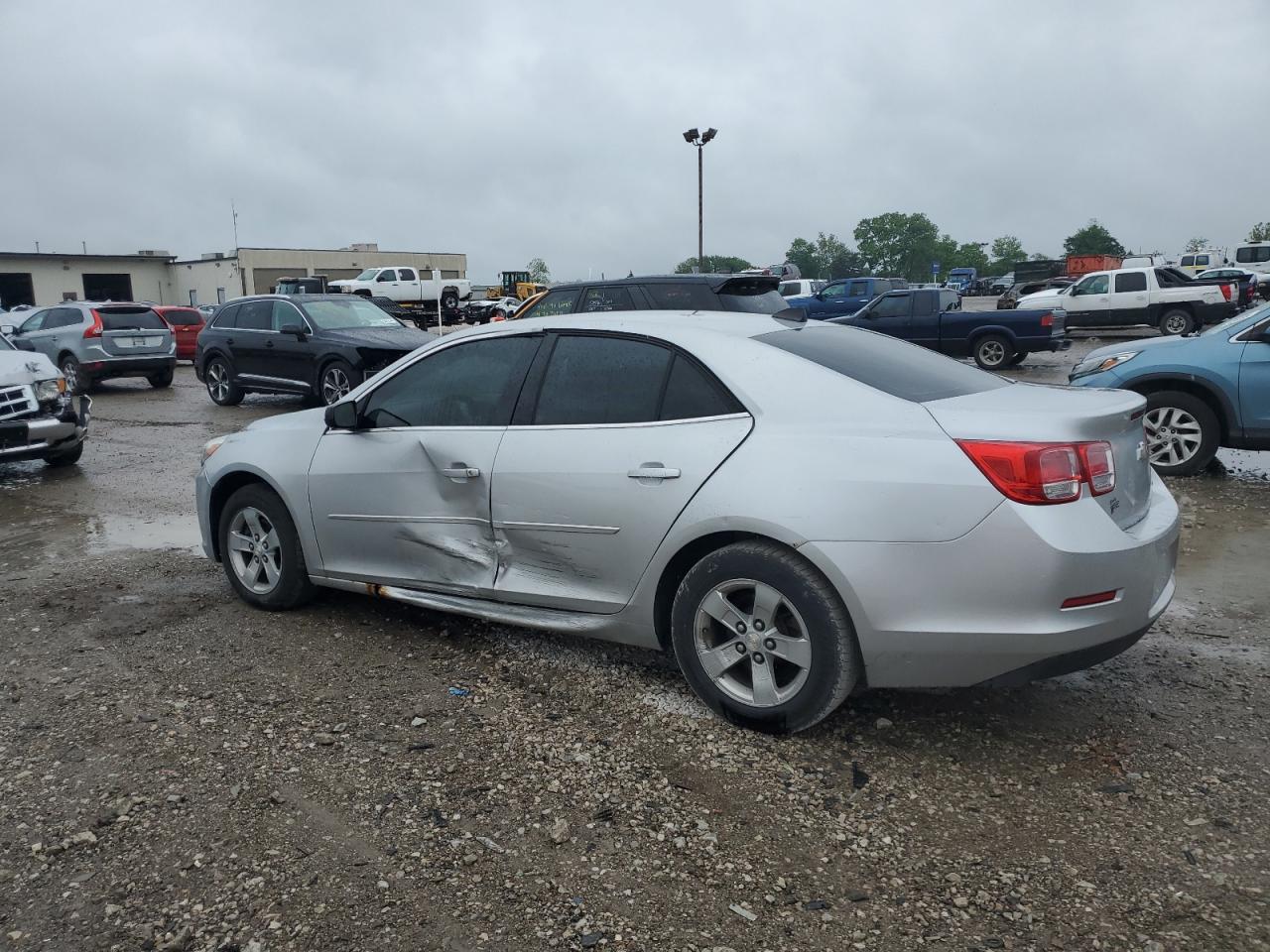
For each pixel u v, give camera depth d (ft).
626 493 12.05
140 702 12.74
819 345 12.55
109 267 209.87
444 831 9.68
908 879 8.89
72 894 8.75
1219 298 79.36
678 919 8.35
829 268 578.25
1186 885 8.73
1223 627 15.30
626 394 12.55
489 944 8.06
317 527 15.49
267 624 15.79
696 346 12.21
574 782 10.58
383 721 12.13
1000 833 9.59
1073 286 84.84
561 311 37.60
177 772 10.87
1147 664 13.78
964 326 62.69
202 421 43.93
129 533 22.88
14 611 16.71
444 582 14.19
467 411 13.98
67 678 13.58
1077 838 9.50
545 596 13.06
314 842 9.51
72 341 56.54
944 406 10.98
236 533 16.69
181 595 17.44
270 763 11.06
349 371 42.98
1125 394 12.26
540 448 12.92
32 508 26.18
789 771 10.80
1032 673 10.30
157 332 59.41
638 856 9.25
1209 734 11.64
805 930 8.21
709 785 10.51
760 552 11.08
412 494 14.26
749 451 11.28
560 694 12.88
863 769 10.85
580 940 8.10
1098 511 10.37
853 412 11.10
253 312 47.85
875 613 10.46
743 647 11.51
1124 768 10.85
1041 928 8.19
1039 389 12.66
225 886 8.85
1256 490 25.29
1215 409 26.02
